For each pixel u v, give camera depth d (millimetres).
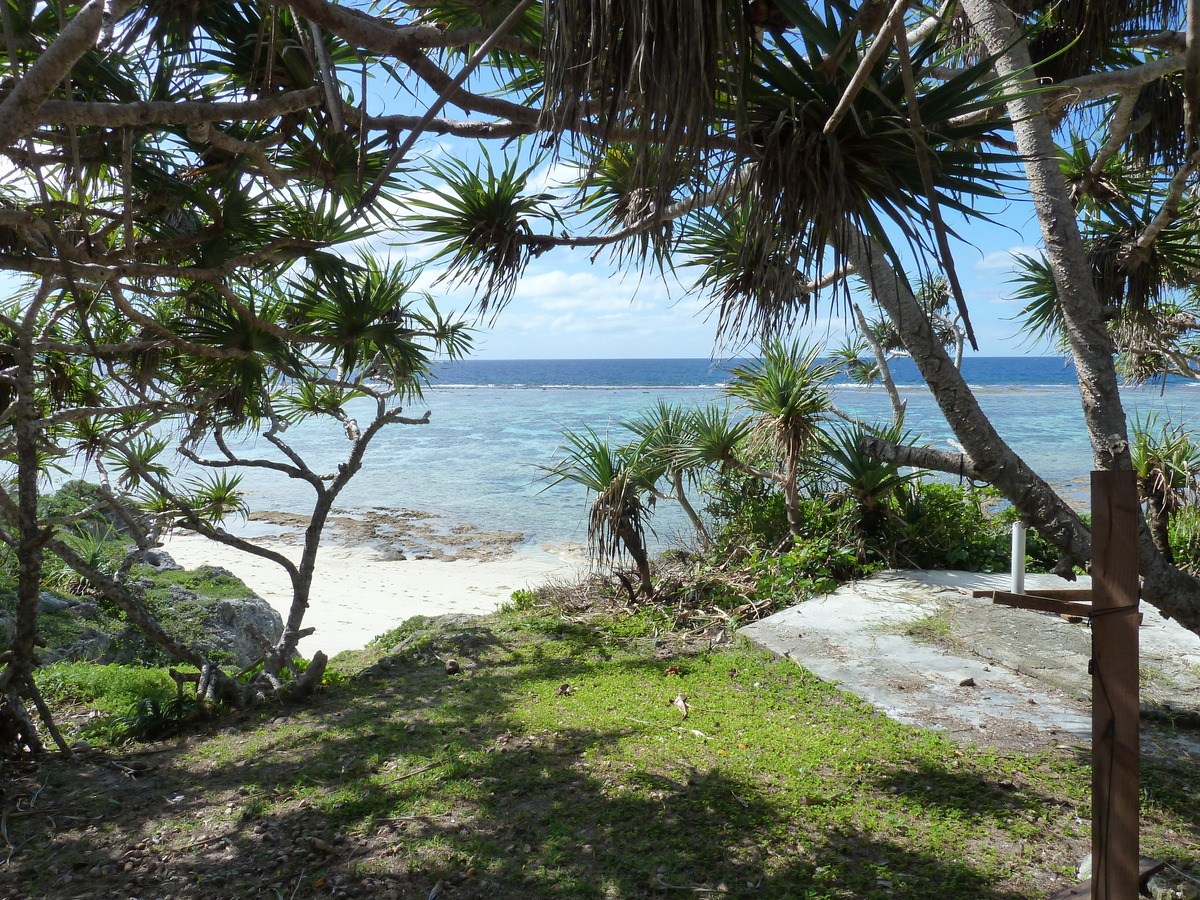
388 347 4102
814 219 1800
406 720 4391
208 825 3268
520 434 38625
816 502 7406
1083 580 6598
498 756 3812
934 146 1854
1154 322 4938
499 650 5707
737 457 7355
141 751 4148
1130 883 1970
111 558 8562
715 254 3379
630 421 7168
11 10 2131
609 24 1425
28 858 3041
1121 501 1941
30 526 3803
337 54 2480
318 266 3285
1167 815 3084
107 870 2943
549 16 1496
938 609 5922
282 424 5727
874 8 1644
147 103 1987
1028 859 2822
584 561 15344
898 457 2830
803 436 6812
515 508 21422
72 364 4586
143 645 7176
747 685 4680
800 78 1786
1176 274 4270
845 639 5348
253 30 2352
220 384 4109
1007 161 1769
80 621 6949
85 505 10094
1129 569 1939
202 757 4012
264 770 3803
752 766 3605
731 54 1624
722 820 3146
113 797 3553
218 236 2863
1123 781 1976
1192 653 4793
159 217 2824
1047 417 39938
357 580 13734
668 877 2783
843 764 3602
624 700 4512
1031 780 3408
